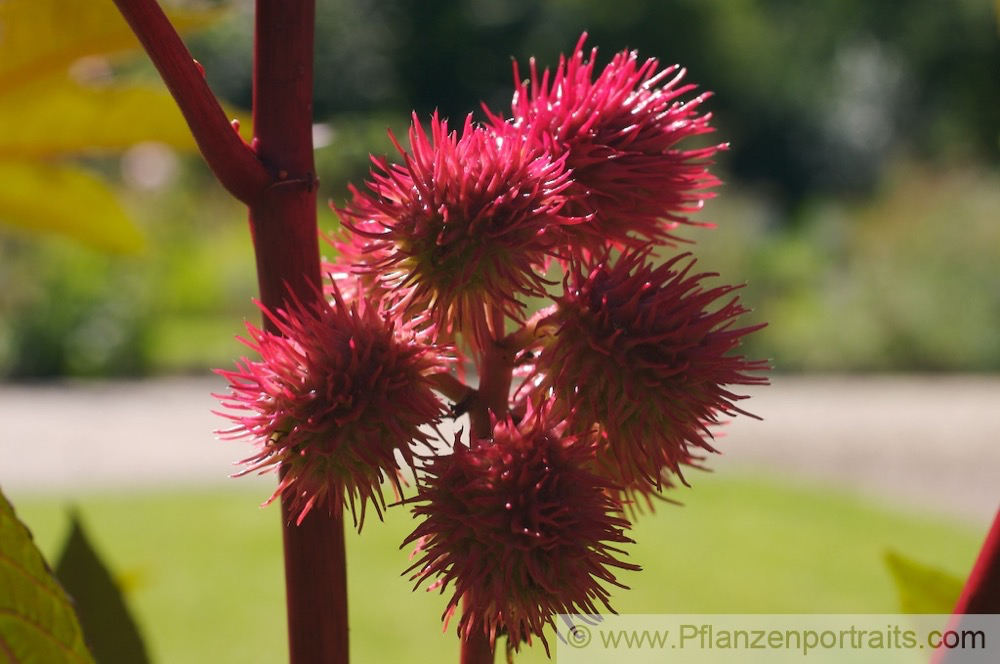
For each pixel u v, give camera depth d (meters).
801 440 12.45
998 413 13.63
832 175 27.69
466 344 1.33
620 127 1.29
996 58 28.62
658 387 1.20
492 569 1.14
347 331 1.18
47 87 1.81
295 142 1.20
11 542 1.07
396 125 19.97
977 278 16.59
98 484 10.51
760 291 17.16
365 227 1.28
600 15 25.88
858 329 16.28
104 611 1.51
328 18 22.73
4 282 15.24
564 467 1.17
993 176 20.61
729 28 27.88
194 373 15.38
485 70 24.03
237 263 16.78
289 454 1.15
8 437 12.11
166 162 17.66
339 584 1.21
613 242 1.30
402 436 1.15
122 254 2.22
